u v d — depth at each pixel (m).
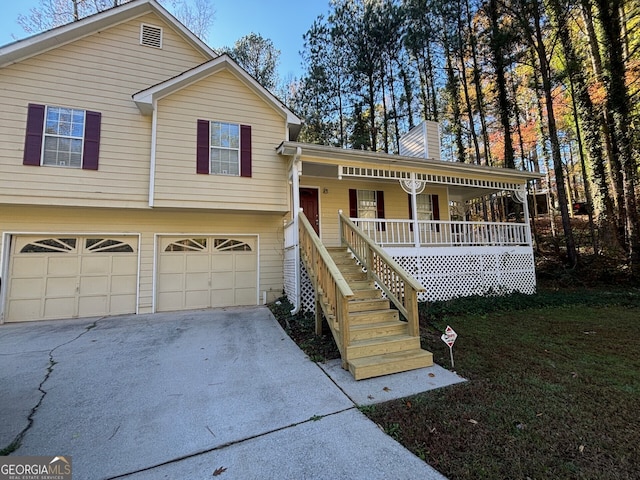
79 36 7.25
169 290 7.84
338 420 2.79
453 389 3.36
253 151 8.02
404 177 8.43
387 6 15.34
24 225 6.83
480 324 6.05
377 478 2.05
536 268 12.61
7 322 6.59
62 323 6.50
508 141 13.31
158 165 7.12
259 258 8.62
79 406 3.09
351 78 16.48
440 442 2.42
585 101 12.38
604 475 2.03
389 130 18.22
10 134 6.40
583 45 12.84
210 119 7.71
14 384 3.57
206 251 8.26
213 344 5.05
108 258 7.44
